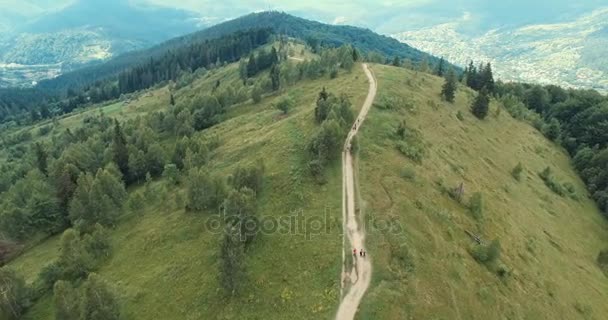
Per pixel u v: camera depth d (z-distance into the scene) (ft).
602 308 316.19
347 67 639.35
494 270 278.67
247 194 284.20
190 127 536.42
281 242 264.11
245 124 506.48
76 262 285.02
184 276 258.37
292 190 309.63
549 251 353.10
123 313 239.91
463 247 287.69
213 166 387.75
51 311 261.03
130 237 315.17
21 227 363.76
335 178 320.50
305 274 240.32
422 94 545.03
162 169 451.94
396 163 343.67
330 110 394.11
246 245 264.11
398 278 235.81
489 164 454.81
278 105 510.17
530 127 640.58
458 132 481.46
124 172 456.86
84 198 351.67
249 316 223.10
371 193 300.81
